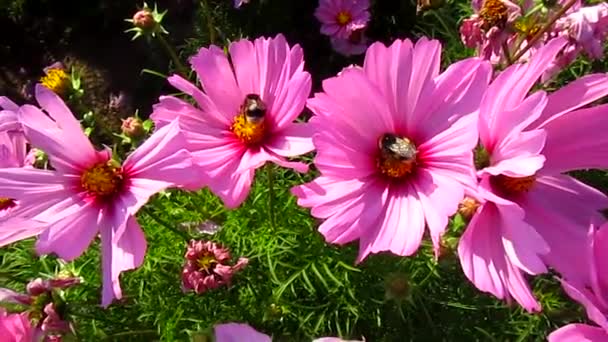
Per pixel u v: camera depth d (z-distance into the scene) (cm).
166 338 38
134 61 64
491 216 24
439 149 26
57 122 28
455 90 26
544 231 25
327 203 25
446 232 30
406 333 38
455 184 24
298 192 25
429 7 42
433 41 25
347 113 25
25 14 67
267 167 34
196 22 62
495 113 24
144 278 39
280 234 39
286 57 28
